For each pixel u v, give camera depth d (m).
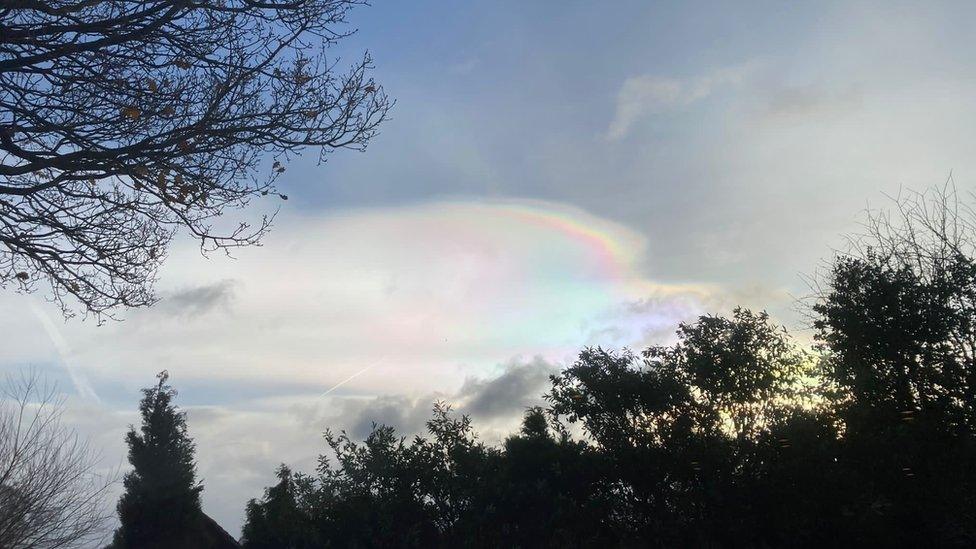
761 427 11.21
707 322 12.09
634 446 11.49
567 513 11.30
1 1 6.35
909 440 10.36
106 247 7.79
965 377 11.23
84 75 7.09
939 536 10.13
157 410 25.00
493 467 11.88
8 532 11.05
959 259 12.02
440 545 11.36
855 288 12.27
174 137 7.15
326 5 7.94
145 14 7.20
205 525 24.00
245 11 7.58
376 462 11.73
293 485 12.80
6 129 6.76
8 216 7.35
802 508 10.34
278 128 7.55
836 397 11.34
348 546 11.30
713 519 10.89
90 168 6.99
